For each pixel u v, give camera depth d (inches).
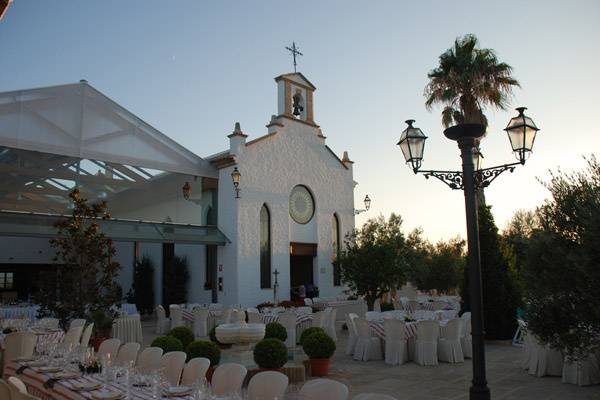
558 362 385.1
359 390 352.2
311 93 1021.8
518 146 260.4
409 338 464.8
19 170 708.0
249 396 216.8
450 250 1141.7
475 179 274.2
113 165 794.8
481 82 740.0
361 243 836.0
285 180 933.8
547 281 261.9
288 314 547.2
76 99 744.3
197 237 826.2
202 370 253.0
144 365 293.7
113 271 568.1
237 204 847.7
